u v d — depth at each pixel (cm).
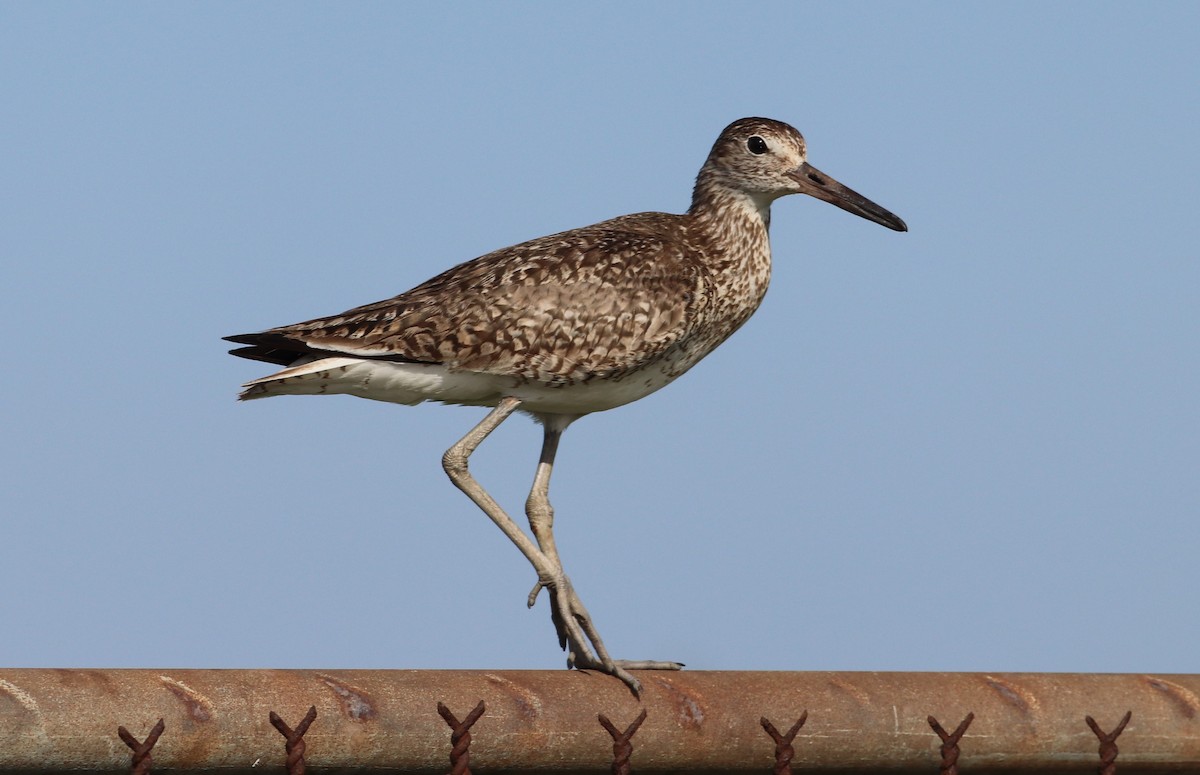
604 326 1341
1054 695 880
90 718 648
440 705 707
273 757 692
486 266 1375
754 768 824
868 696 840
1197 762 916
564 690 774
